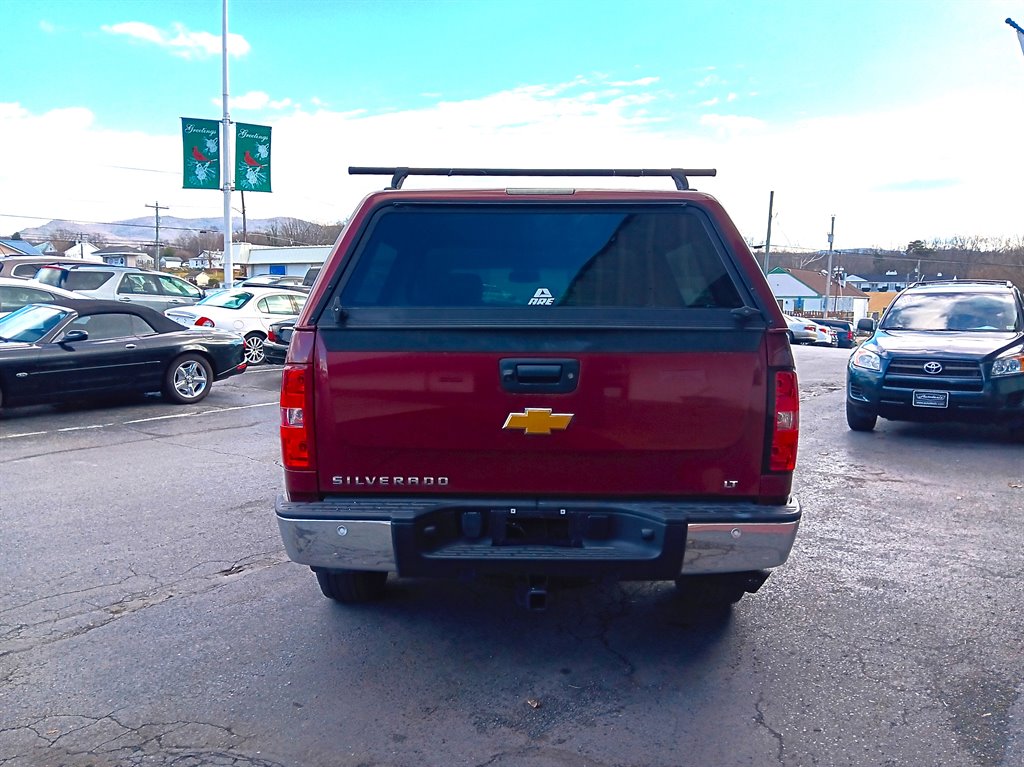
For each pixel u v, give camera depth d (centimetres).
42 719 327
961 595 458
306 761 299
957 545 546
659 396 330
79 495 659
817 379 1603
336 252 350
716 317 338
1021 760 299
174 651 386
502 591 462
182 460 786
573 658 380
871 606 443
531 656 382
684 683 357
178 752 304
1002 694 347
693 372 330
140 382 1071
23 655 382
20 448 838
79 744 309
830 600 451
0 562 505
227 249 2339
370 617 426
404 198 358
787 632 410
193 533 564
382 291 354
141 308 1085
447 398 332
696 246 353
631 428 331
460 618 425
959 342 914
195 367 1131
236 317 1566
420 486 341
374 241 357
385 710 334
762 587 470
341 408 336
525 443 334
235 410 1077
